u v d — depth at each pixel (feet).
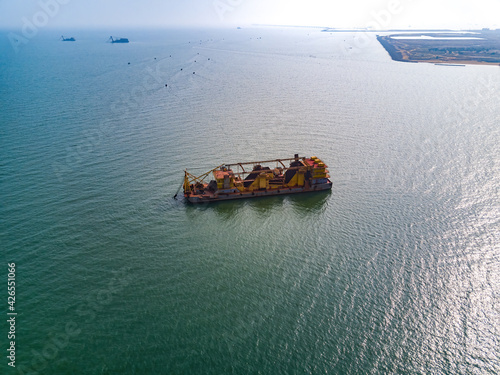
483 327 162.91
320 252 211.41
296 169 285.84
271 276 191.72
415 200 267.80
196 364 144.46
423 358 148.87
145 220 239.30
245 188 277.64
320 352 150.20
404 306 173.37
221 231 231.71
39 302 172.04
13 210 242.17
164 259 203.21
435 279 190.08
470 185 287.89
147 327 160.15
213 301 174.50
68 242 213.87
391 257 206.69
